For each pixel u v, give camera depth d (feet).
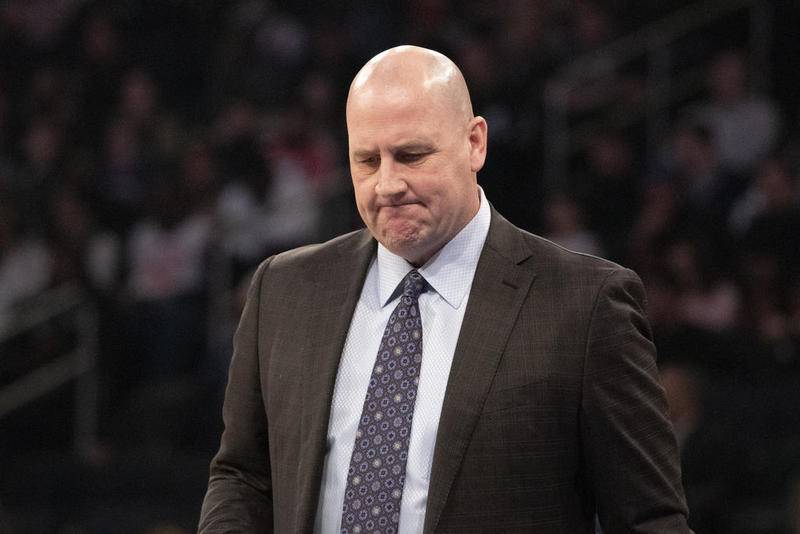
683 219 78.33
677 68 92.12
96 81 104.01
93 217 92.17
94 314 80.33
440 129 21.42
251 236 86.22
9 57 107.76
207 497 23.26
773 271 73.82
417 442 21.50
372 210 21.71
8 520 70.79
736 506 59.93
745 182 81.66
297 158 91.50
